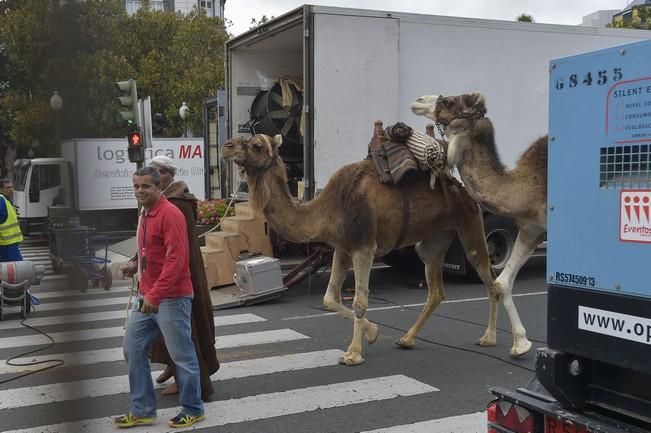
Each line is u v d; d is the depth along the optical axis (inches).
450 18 416.8
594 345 114.2
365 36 397.1
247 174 255.0
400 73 408.5
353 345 262.4
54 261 554.6
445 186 264.7
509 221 423.2
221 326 331.0
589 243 114.5
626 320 108.7
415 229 263.1
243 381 241.9
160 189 195.0
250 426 199.2
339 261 272.1
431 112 254.8
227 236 407.5
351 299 397.1
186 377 196.7
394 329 318.7
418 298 397.4
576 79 115.9
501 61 434.3
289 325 332.2
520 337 264.5
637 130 106.1
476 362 261.9
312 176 390.9
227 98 494.9
